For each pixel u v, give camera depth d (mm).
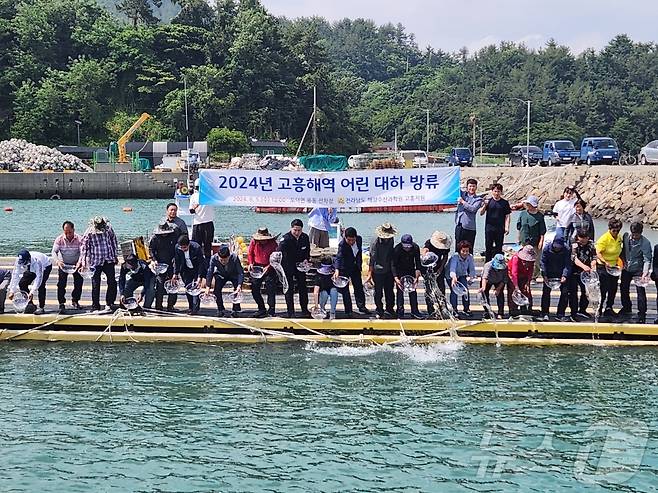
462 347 14719
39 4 111188
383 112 145625
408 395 12320
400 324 14961
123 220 46656
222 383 12875
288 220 44625
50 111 97750
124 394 12398
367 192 16516
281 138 112250
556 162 57531
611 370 13414
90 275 15086
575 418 11406
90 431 11000
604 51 152625
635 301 16609
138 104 108875
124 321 15164
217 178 16703
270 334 15008
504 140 126562
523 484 9492
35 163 71812
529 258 14805
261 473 9789
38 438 10750
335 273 14852
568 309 15961
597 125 128500
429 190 16453
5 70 103000
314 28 123375
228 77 110625
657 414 11539
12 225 43156
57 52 109688
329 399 12180
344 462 10078
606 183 48062
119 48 109688
